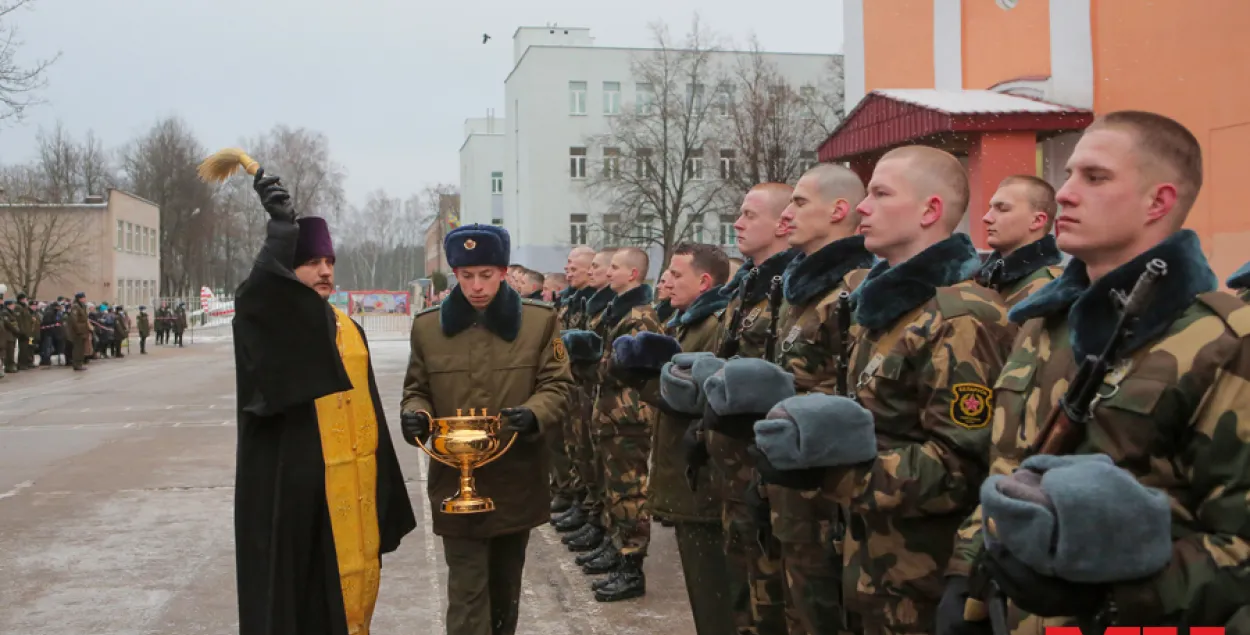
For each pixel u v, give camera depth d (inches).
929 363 99.0
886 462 94.6
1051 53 419.2
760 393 112.9
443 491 150.6
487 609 149.0
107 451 403.5
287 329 124.1
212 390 692.7
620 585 203.9
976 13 485.1
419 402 155.0
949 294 100.7
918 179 111.9
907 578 100.0
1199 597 61.5
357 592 137.0
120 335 1150.3
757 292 155.6
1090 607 62.9
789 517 122.1
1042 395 79.9
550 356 158.2
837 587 120.3
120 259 1804.9
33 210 1456.7
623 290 252.1
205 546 246.8
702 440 141.5
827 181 137.5
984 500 65.0
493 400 153.5
